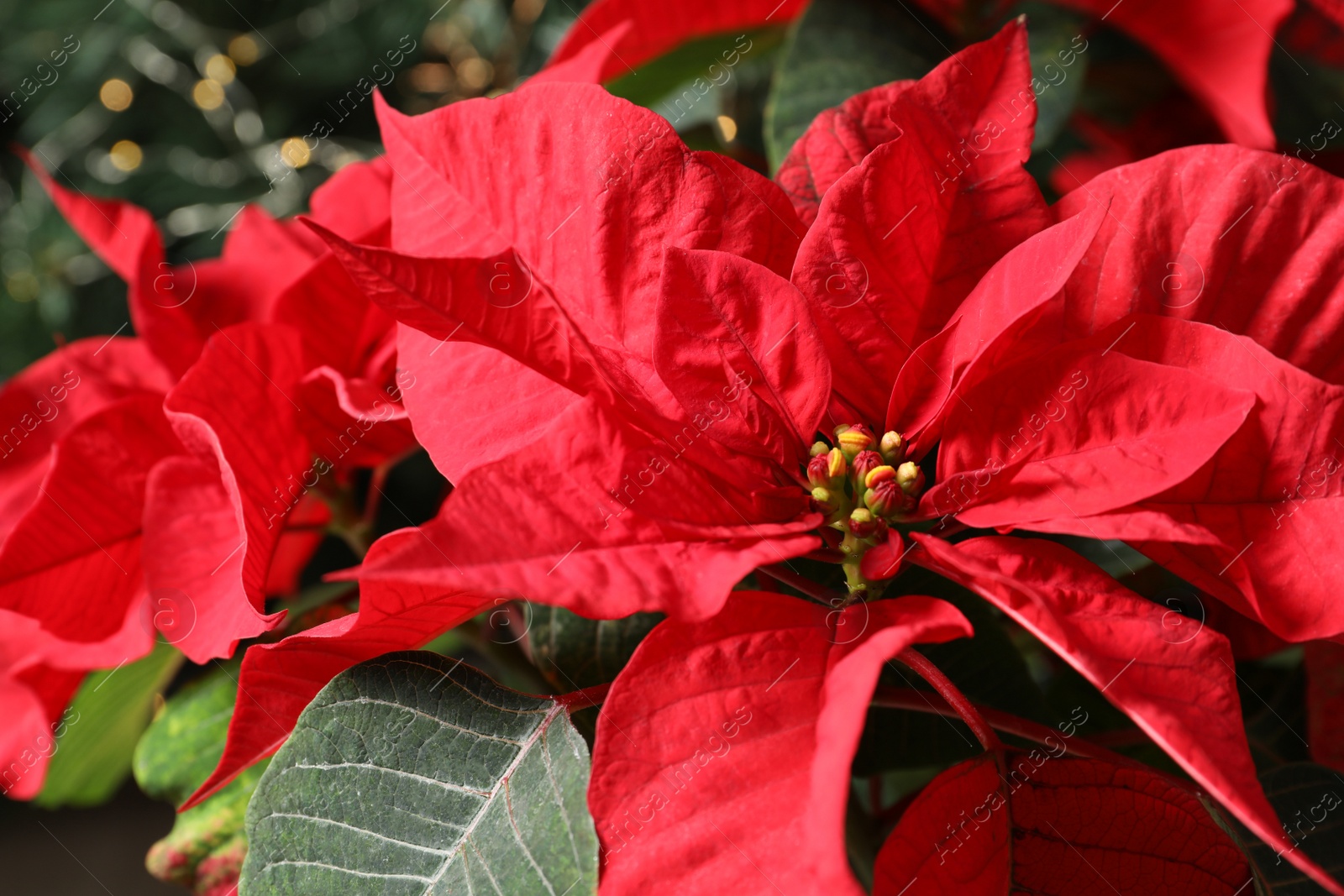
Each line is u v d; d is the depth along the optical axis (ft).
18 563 1.25
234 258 1.44
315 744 1.07
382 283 1.02
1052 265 1.05
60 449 1.26
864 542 1.11
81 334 2.68
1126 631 1.00
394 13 2.49
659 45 1.49
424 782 1.07
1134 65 1.58
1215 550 1.06
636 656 1.00
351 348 1.30
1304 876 1.10
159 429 1.31
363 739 1.07
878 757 1.25
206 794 1.11
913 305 1.13
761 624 1.03
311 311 1.27
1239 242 1.11
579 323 1.11
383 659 1.09
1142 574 1.33
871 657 0.94
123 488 1.29
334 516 1.38
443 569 0.93
